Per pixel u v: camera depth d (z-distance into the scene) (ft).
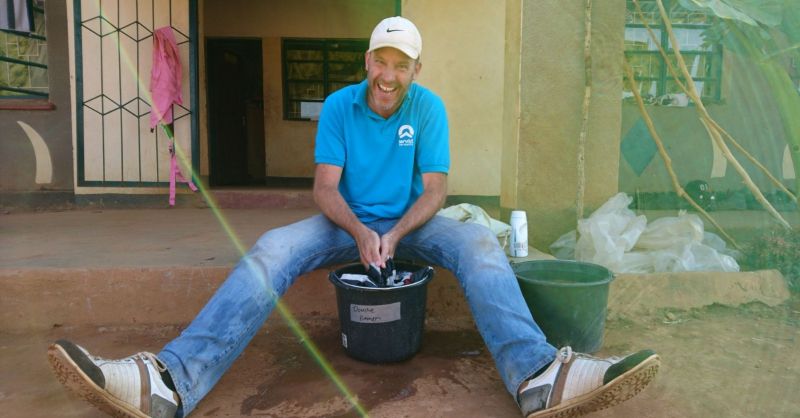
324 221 6.86
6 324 7.74
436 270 8.04
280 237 6.31
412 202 7.28
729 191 12.88
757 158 12.09
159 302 7.89
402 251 7.16
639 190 13.46
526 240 8.56
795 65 10.28
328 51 24.61
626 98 14.65
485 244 6.21
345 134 6.95
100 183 15.92
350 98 7.00
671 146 13.84
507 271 5.91
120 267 7.88
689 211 12.41
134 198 15.98
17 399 5.70
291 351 7.09
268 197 16.10
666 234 9.59
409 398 5.78
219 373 5.47
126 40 15.66
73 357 4.34
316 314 8.02
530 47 9.78
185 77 15.88
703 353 6.87
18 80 16.30
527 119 9.93
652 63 15.06
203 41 19.86
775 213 10.27
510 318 5.51
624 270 8.84
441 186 6.91
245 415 5.41
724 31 12.35
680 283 8.55
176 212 15.06
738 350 6.95
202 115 20.03
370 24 24.32
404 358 6.68
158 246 9.66
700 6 9.33
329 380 6.21
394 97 6.56
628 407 5.52
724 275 8.67
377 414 5.44
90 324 7.86
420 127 6.97
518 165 9.99
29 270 7.74
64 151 16.10
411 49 6.24
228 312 5.47
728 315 8.28
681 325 7.91
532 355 5.20
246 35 24.18
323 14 24.18
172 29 15.57
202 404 5.62
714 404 5.55
